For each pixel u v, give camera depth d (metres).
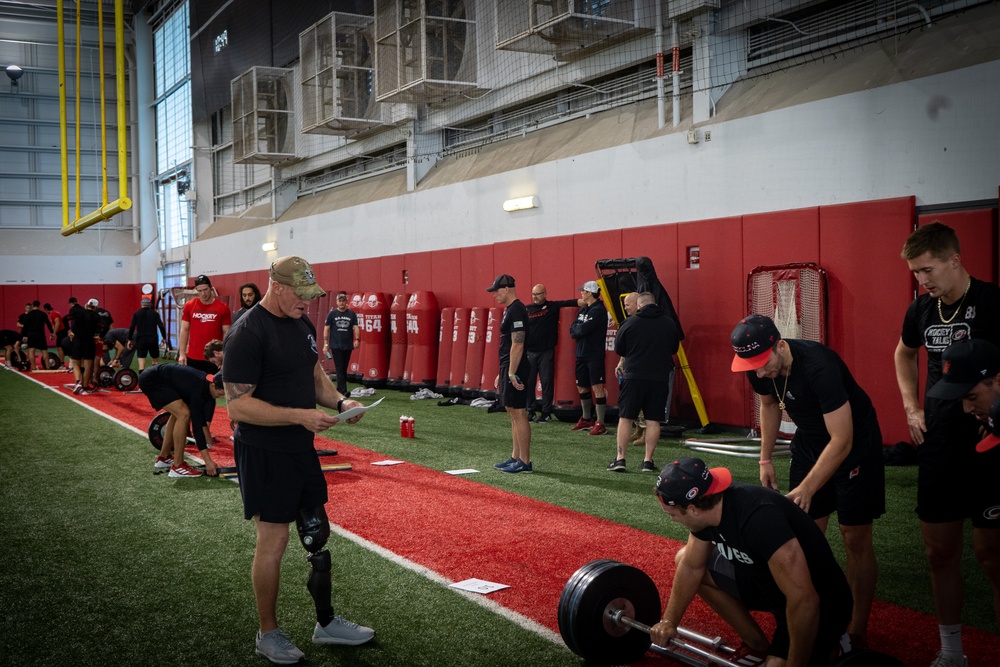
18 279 28.92
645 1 10.23
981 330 3.12
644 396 6.97
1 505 6.07
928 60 7.55
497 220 12.73
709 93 9.54
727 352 9.11
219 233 23.45
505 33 11.88
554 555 4.75
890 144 7.67
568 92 12.55
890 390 7.66
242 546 5.01
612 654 3.28
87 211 29.84
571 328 9.38
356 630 3.55
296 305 3.39
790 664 2.57
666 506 2.69
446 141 15.23
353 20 15.69
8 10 28.31
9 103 28.59
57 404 12.56
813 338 8.20
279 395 3.39
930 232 3.20
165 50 28.14
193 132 24.86
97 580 4.39
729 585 3.01
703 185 9.47
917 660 3.29
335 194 18.48
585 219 11.10
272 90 19.47
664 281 9.85
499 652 3.44
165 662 3.37
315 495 3.52
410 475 7.01
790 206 8.54
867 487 3.30
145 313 14.66
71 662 3.37
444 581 4.33
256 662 3.36
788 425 8.28
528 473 7.04
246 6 20.39
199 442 7.01
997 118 6.92
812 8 9.15
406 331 14.36
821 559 2.67
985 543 2.99
